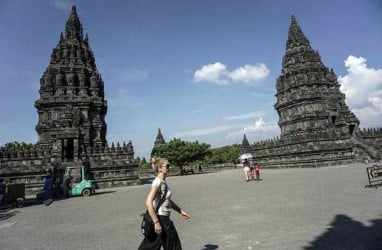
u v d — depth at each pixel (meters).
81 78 61.16
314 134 57.81
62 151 47.75
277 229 11.87
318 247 9.24
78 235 13.48
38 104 56.81
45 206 26.41
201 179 52.19
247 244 10.16
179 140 85.94
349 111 67.44
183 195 26.91
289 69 74.19
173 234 7.42
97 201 27.58
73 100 57.97
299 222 12.73
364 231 10.55
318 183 27.02
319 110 68.31
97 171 48.66
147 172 101.75
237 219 14.43
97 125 59.78
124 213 18.95
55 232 14.52
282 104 73.94
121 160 50.31
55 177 34.22
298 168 58.34
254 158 77.06
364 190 20.25
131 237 12.34
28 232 15.02
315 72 71.25
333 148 56.44
